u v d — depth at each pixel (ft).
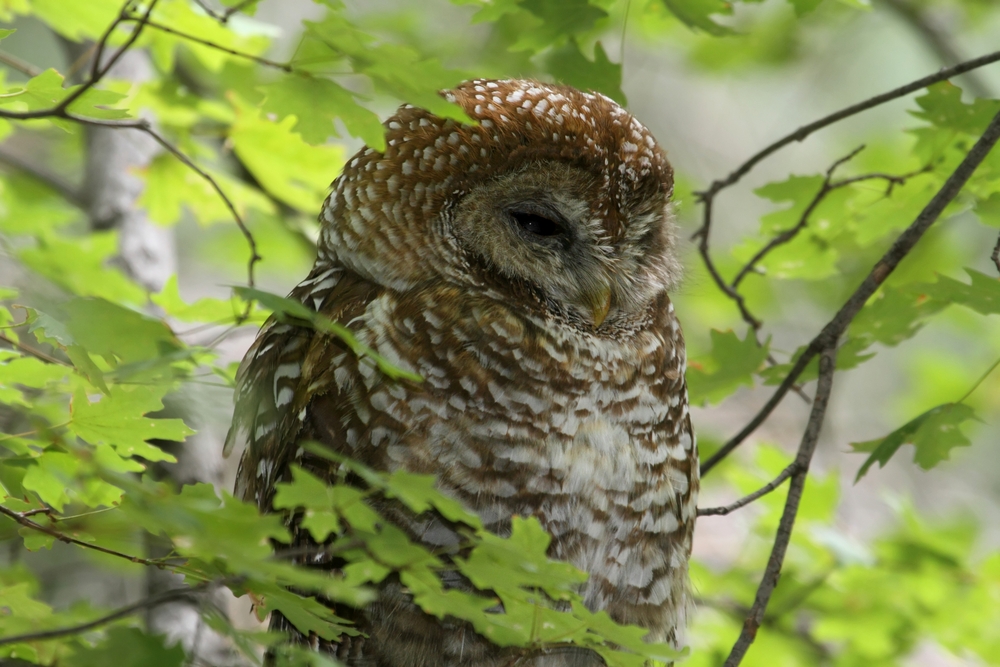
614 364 25.05
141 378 17.85
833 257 30.76
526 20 41.65
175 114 34.68
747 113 70.79
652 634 25.29
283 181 37.29
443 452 23.35
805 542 37.22
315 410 23.77
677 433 25.85
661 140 67.31
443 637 23.36
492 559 16.05
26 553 35.14
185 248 61.98
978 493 62.85
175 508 14.25
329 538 22.79
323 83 18.67
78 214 39.04
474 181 24.75
